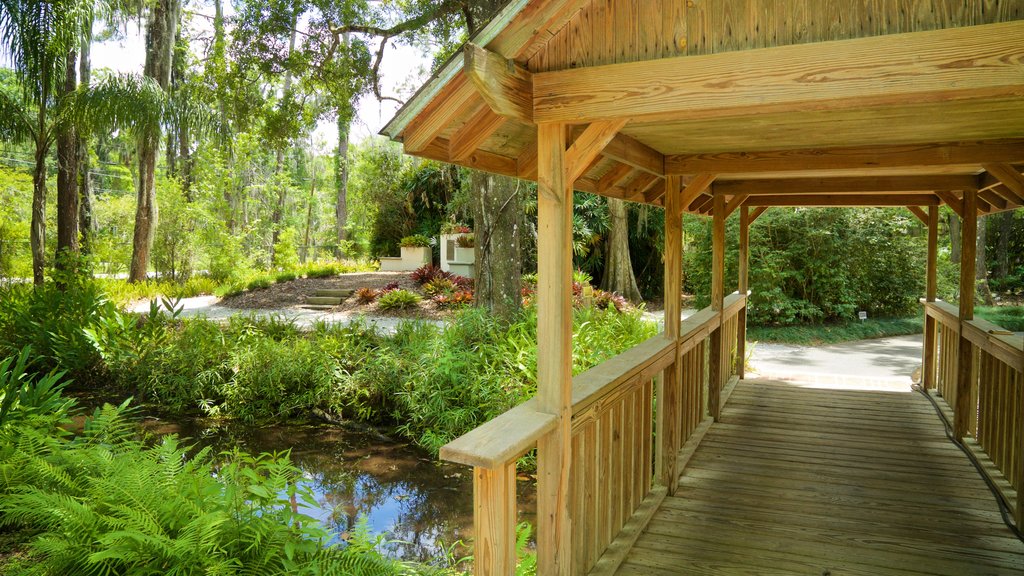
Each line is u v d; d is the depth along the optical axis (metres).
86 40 12.70
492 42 2.29
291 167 33.34
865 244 14.16
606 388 3.05
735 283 13.91
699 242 15.28
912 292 14.75
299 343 9.09
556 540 2.53
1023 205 5.13
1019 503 3.55
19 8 10.91
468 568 4.14
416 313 13.55
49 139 12.37
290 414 8.32
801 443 5.23
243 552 3.10
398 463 6.70
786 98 2.13
